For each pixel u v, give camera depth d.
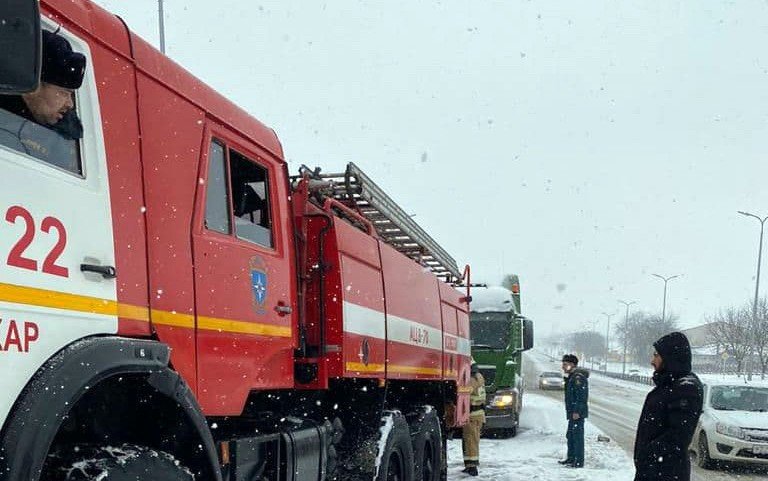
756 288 35.75
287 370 4.73
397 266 6.96
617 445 14.67
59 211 2.61
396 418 6.52
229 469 4.05
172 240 3.42
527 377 59.28
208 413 3.67
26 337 2.38
